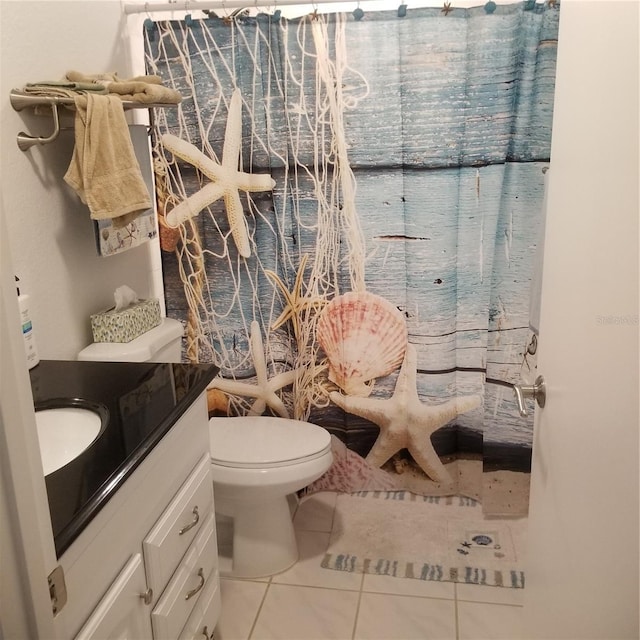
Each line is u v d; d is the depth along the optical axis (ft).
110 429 4.11
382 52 6.73
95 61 6.27
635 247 2.56
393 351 7.69
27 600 2.13
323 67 6.84
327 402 8.03
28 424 2.13
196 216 7.40
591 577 3.11
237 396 8.01
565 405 3.60
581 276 3.31
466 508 8.02
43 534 2.27
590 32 3.20
